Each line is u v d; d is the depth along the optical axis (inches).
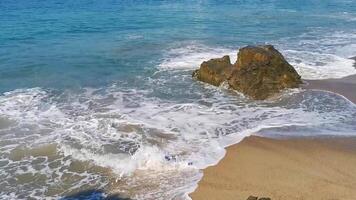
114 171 517.0
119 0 2271.2
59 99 749.9
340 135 601.6
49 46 1138.7
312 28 1401.3
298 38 1242.6
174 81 847.7
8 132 615.8
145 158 538.0
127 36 1275.8
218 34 1294.3
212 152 556.4
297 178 496.1
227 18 1608.0
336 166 522.3
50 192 481.7
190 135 606.9
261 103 727.7
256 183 486.3
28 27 1414.9
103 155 552.4
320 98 747.4
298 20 1565.0
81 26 1446.9
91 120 658.2
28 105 717.3
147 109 703.7
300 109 700.7
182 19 1589.6
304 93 768.9
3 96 754.2
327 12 1787.6
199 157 543.8
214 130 622.2
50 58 1012.5
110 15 1710.1
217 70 823.7
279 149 563.2
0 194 477.7
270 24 1477.6
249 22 1517.0
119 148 570.9
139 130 622.8
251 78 771.4
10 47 1118.4
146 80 856.3
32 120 657.0
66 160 543.8
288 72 799.1
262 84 767.1
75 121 654.5
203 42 1184.2
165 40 1211.9
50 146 577.0
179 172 509.4
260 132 612.1
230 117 669.3
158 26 1441.9
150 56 1037.2
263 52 801.6
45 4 2082.9
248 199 432.1
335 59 997.2
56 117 669.9
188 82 839.7
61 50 1094.4
